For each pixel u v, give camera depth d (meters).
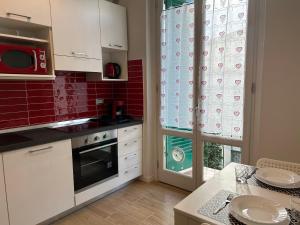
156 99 2.96
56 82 2.57
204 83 2.47
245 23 2.13
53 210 2.06
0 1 1.78
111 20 2.69
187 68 2.61
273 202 1.03
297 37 1.75
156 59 2.87
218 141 2.45
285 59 1.82
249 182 1.30
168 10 2.68
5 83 2.16
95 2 2.49
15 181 1.79
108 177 2.61
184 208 1.03
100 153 2.50
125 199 2.62
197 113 2.58
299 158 1.83
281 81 1.85
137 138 2.94
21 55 1.93
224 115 2.36
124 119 3.02
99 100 3.08
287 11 1.77
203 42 2.42
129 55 2.98
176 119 2.79
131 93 3.05
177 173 2.89
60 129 2.39
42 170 1.95
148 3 2.76
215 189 1.22
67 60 2.25
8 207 1.76
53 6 2.11
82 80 2.85
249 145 2.24
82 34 2.37
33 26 2.09
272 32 1.85
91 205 2.49
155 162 3.10
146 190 2.85
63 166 2.11
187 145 2.77
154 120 3.02
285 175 1.35
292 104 1.82
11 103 2.21
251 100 2.17
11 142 1.81
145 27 2.77
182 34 2.60
